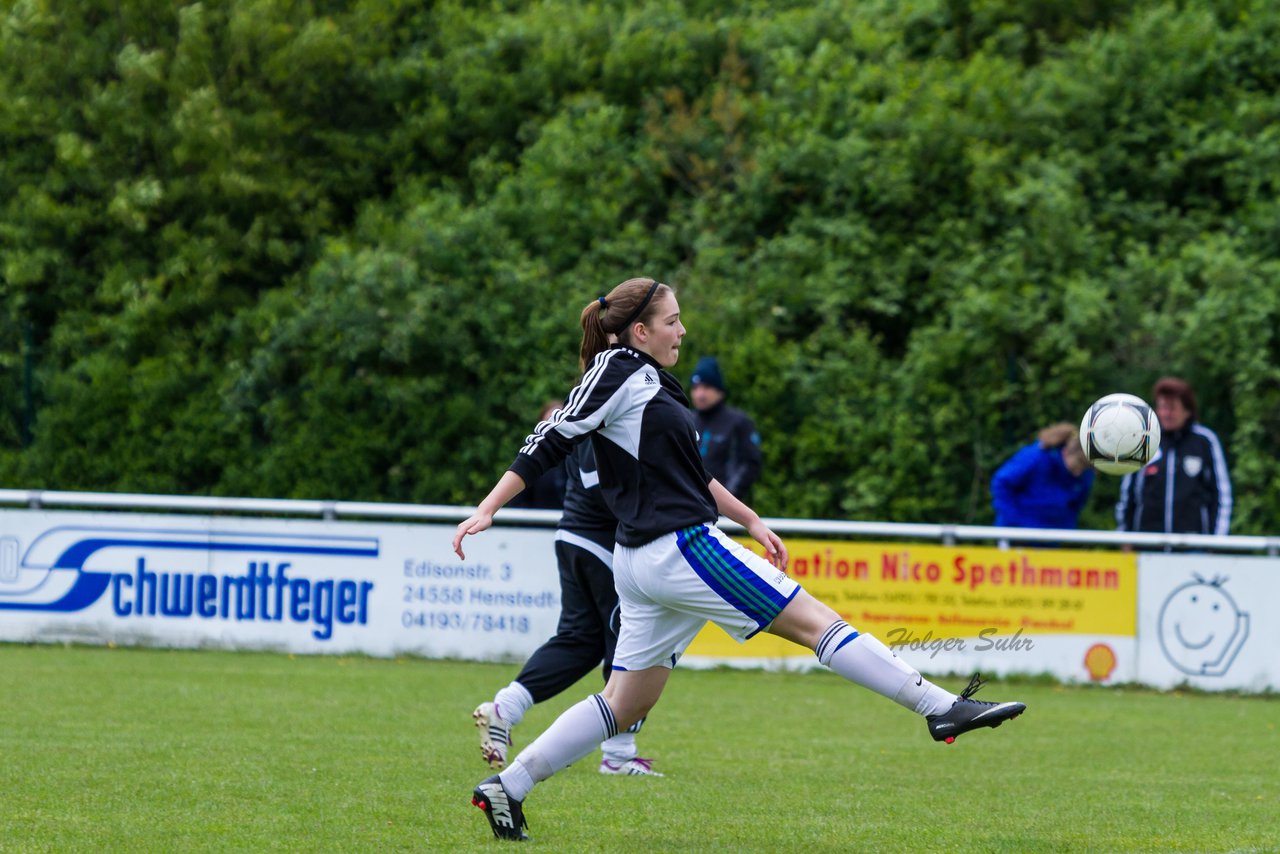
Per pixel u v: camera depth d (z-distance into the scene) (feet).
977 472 169.37
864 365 174.60
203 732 80.89
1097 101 194.59
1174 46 197.88
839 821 59.21
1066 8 215.72
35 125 190.39
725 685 113.70
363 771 69.00
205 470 175.01
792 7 222.07
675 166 197.88
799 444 168.66
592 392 50.55
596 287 178.60
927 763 78.59
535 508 124.98
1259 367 160.45
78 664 111.96
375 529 122.31
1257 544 118.42
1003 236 183.83
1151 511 123.75
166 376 176.65
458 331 171.63
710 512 51.42
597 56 208.74
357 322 170.19
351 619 122.42
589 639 69.62
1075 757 82.48
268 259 194.39
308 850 50.19
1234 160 189.78
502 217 185.57
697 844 53.11
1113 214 187.32
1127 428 67.46
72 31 197.57
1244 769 79.15
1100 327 167.43
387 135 207.31
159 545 123.34
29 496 124.47
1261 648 118.42
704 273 179.63
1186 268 173.68
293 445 170.09
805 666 121.70
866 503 165.99
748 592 50.26
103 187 190.08
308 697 97.55
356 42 205.05
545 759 52.49
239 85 198.59
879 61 206.49
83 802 58.75
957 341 169.58
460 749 77.36
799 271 182.29
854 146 185.47
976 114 191.93
